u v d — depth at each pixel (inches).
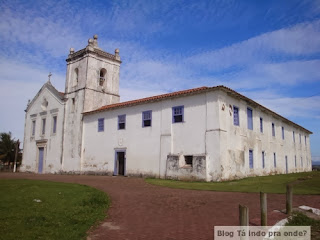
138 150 840.9
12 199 388.2
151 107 830.5
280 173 1078.4
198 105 725.3
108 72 1143.6
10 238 232.7
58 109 1158.3
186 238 248.7
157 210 358.3
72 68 1147.9
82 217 317.4
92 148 995.9
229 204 378.3
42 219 296.4
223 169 666.8
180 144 742.5
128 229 281.3
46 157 1170.0
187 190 516.7
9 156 1740.9
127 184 623.8
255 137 877.8
